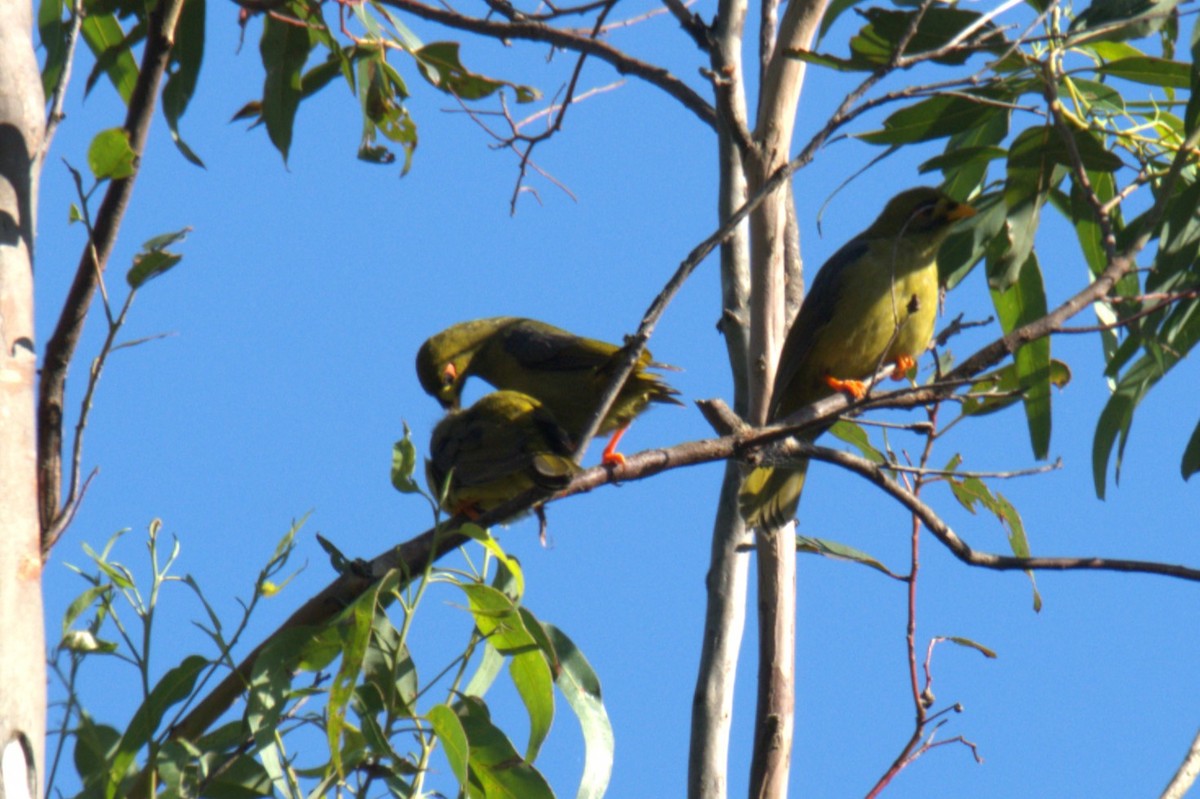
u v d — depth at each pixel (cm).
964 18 1062
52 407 820
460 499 1088
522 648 809
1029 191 1161
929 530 887
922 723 925
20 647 652
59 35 1284
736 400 1207
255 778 795
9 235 736
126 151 801
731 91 1162
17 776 636
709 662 1075
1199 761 828
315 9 1278
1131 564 889
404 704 779
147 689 756
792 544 1113
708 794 1038
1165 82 1169
